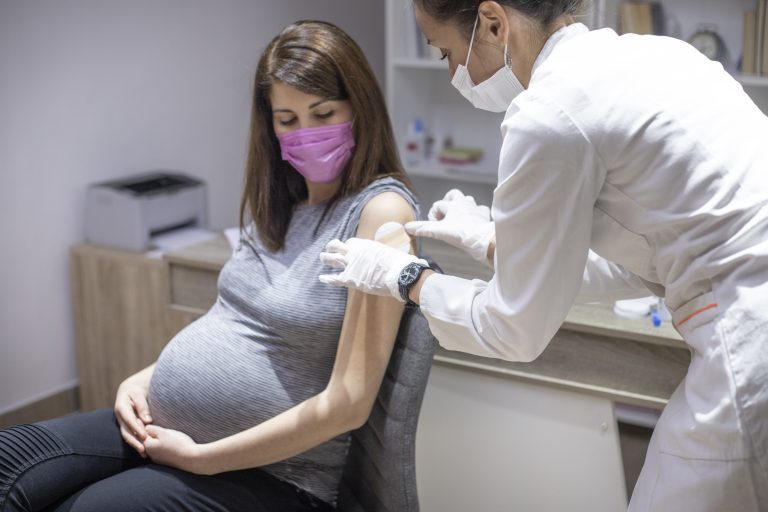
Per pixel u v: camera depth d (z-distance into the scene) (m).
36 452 1.52
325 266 1.54
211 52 3.43
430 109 3.68
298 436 1.48
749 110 1.20
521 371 1.76
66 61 2.87
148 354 2.85
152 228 2.90
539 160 1.12
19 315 2.86
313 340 1.54
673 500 1.16
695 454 1.14
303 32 1.55
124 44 3.05
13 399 2.89
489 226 1.42
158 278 2.76
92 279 2.89
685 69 1.18
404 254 1.34
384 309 1.46
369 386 1.48
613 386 1.68
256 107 1.62
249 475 1.54
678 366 1.62
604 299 1.48
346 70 1.53
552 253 1.15
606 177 1.15
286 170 1.67
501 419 1.79
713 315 1.13
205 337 1.63
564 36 1.21
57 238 2.93
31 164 2.81
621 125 1.11
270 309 1.56
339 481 1.68
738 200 1.12
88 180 3.00
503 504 1.83
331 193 1.66
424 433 1.87
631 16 2.98
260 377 1.56
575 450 1.74
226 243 2.28
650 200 1.14
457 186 3.69
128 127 3.12
